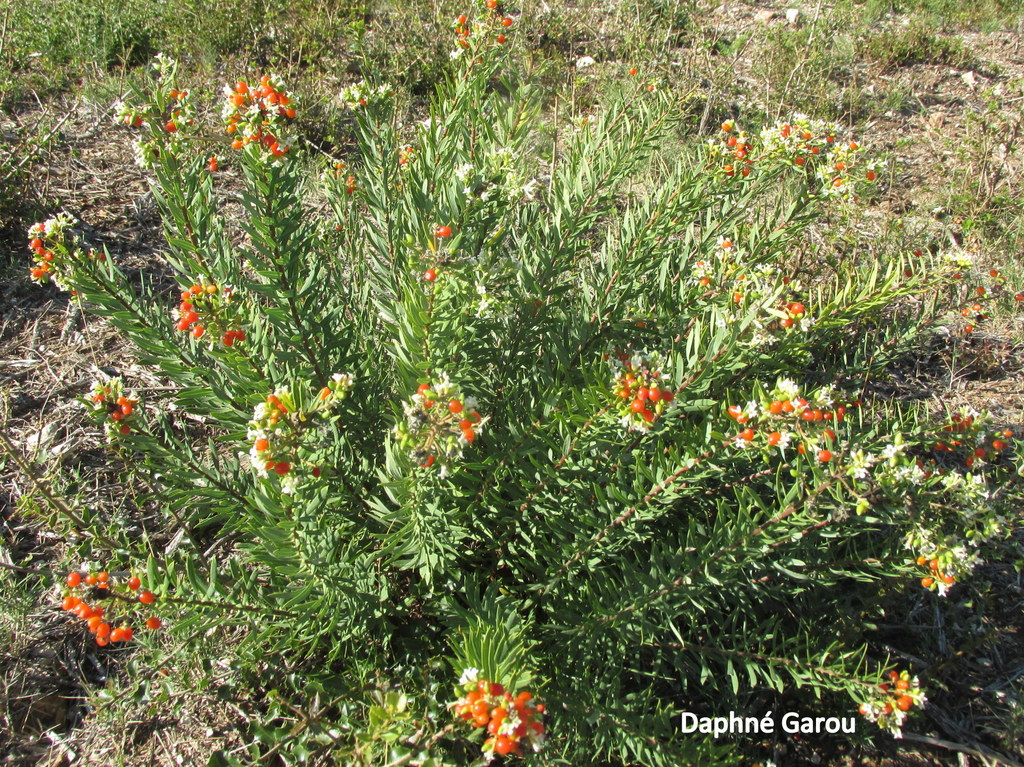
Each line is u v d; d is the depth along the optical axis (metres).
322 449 2.52
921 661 3.41
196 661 2.87
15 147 5.48
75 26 7.27
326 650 3.03
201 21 7.29
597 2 9.37
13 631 3.10
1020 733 3.11
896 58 8.85
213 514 3.39
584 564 2.74
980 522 2.61
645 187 4.98
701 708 3.17
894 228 5.39
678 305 3.27
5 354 4.39
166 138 2.66
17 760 2.83
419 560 2.62
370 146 3.28
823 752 3.16
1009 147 6.39
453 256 2.24
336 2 7.73
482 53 3.19
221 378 2.83
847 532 2.77
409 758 1.93
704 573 2.50
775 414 2.21
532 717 1.75
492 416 3.06
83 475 3.75
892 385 4.71
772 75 7.66
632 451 2.49
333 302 3.07
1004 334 5.13
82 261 2.57
